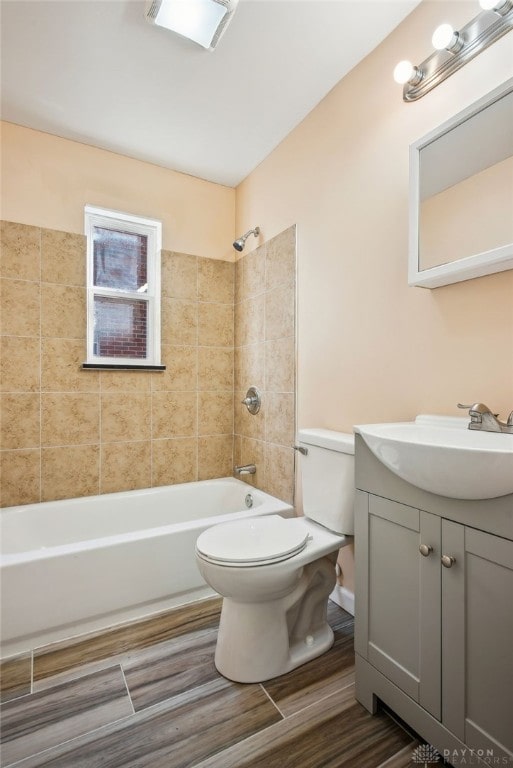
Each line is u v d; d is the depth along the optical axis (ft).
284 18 4.94
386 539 3.83
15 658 4.83
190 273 8.74
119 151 7.81
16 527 6.72
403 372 5.06
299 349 7.09
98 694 4.26
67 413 7.45
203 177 8.80
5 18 4.91
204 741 3.70
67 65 5.67
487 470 2.70
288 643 4.73
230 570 4.22
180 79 5.95
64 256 7.37
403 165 5.04
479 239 3.94
